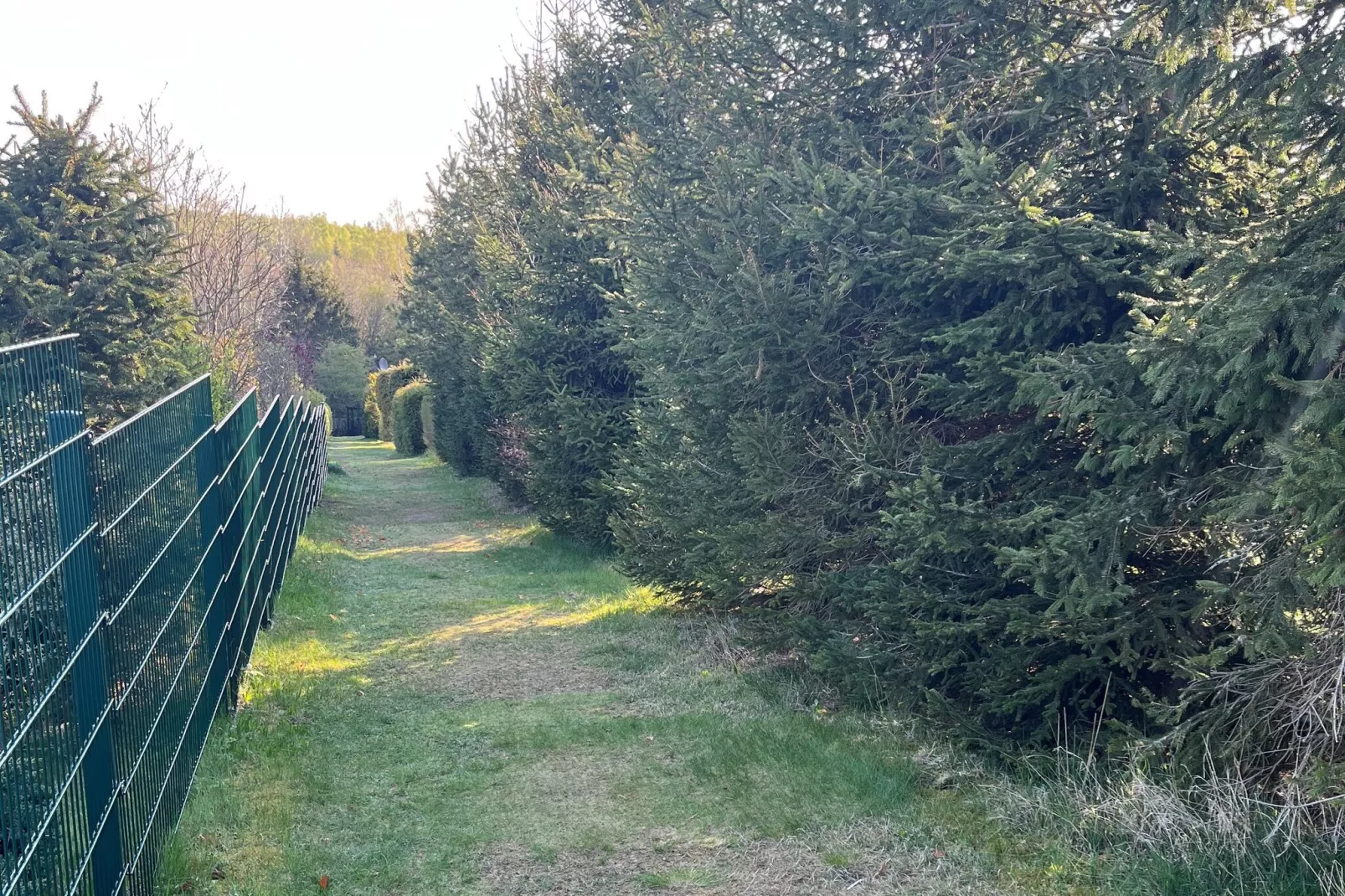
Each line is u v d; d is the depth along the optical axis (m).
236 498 7.65
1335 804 4.14
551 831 5.02
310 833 4.99
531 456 14.66
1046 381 4.83
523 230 15.78
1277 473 4.18
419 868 4.63
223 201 24.08
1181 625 4.99
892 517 5.56
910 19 6.54
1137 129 5.66
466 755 6.14
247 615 8.11
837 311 6.57
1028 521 5.05
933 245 5.85
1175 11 4.44
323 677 7.94
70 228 9.75
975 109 6.73
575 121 13.91
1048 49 6.02
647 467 9.59
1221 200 5.71
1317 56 4.02
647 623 9.49
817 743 5.98
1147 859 4.27
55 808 3.05
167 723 4.81
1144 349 4.18
